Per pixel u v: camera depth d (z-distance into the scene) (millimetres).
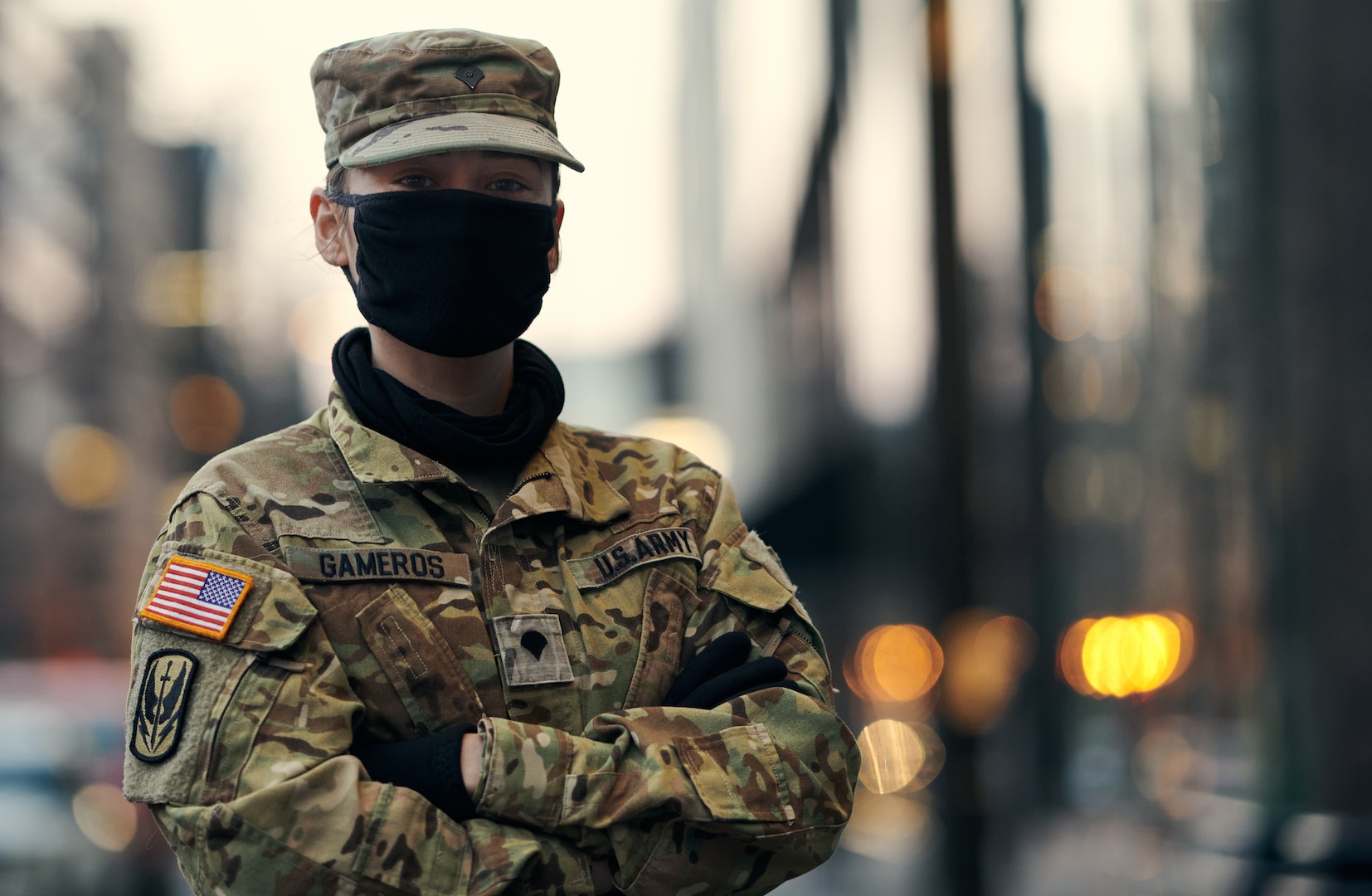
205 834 1890
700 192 49500
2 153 50625
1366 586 10406
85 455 54656
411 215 2088
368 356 2254
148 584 2041
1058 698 20000
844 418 25922
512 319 2141
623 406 77875
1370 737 10297
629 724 2039
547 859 1954
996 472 21734
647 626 2174
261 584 1995
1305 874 5031
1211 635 13836
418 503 2107
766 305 36125
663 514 2277
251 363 63875
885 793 15742
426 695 2020
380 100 2115
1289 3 10930
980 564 6961
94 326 56438
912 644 20109
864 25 22422
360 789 1910
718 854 2023
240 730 1925
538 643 2082
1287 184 11000
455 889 1891
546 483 2176
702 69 46031
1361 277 10617
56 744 10008
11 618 49781
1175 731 15484
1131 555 19297
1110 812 16719
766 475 36031
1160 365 17109
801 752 2092
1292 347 10859
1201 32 13883
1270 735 10859
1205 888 5434
